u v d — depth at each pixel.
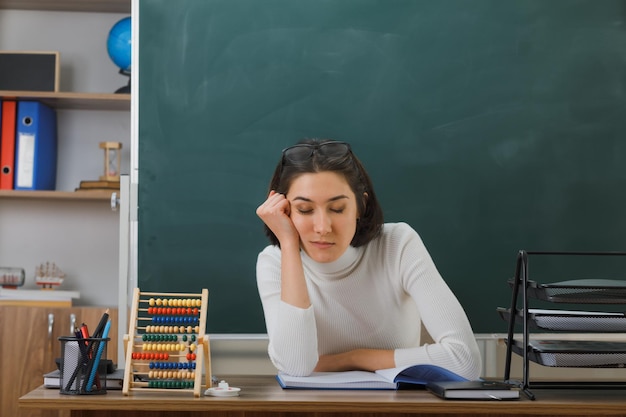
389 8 2.68
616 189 2.69
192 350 1.84
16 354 2.88
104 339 1.75
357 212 2.06
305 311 1.95
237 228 2.64
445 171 2.66
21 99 3.13
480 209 2.66
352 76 2.67
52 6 3.32
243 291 2.63
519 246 2.66
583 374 2.58
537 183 2.67
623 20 2.71
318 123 2.65
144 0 2.65
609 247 2.67
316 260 2.04
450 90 2.68
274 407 1.68
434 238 2.65
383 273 2.15
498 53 2.69
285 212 2.03
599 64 2.70
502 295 2.64
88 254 3.34
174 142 2.63
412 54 2.68
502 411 1.70
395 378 1.89
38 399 1.68
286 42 2.66
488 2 2.69
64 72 3.36
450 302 2.07
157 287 2.61
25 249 3.32
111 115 3.36
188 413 1.79
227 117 2.65
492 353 2.62
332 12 2.67
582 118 2.69
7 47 3.35
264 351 2.61
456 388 1.73
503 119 2.68
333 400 1.69
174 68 2.64
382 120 2.66
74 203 3.34
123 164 3.36
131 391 1.81
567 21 2.70
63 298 3.04
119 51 3.15
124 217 2.56
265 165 2.65
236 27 2.66
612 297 1.86
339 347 2.20
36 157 3.13
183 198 2.63
